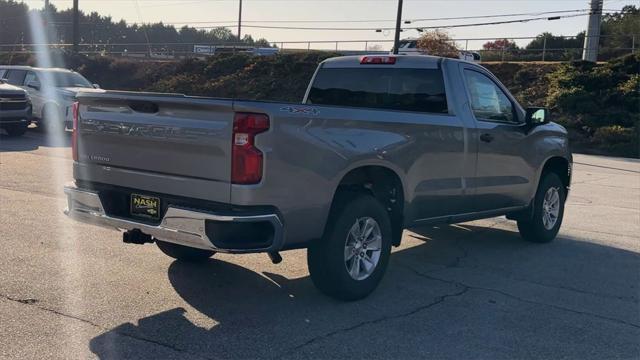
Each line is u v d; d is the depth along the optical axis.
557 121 29.36
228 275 6.21
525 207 7.79
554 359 4.55
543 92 33.19
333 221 5.31
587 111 29.36
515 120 7.59
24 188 9.96
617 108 28.94
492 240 8.33
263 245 4.79
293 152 4.87
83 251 6.75
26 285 5.58
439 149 6.26
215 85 40.22
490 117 7.18
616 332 5.12
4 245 6.78
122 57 54.31
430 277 6.49
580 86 30.62
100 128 5.39
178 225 4.78
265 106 4.71
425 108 6.72
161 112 5.00
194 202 4.87
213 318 5.06
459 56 38.97
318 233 5.16
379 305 5.54
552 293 6.09
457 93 6.64
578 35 43.28
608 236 8.79
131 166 5.23
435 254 7.48
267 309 5.32
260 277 6.20
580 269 7.00
